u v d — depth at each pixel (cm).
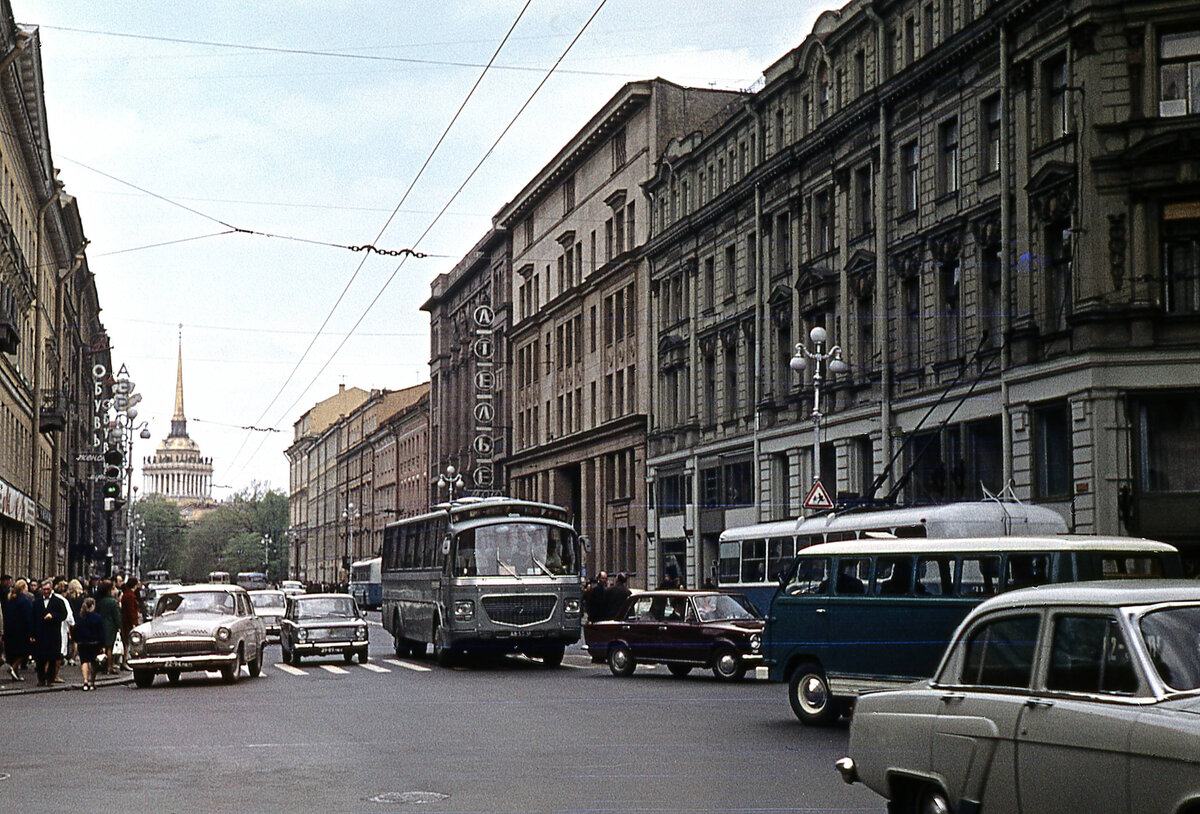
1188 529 3111
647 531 6194
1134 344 3162
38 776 1436
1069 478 3281
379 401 12775
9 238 4359
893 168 4169
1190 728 733
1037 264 3428
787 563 3647
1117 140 3216
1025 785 839
